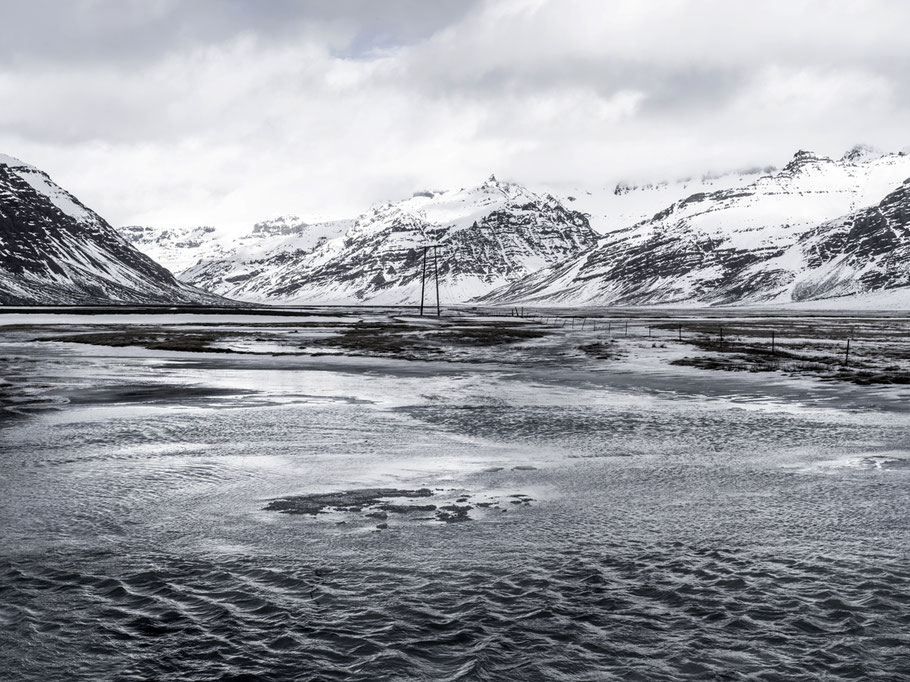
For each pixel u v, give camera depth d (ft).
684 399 132.16
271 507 59.82
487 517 56.80
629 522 55.26
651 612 39.11
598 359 214.07
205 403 125.39
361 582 43.37
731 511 58.23
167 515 57.36
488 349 252.62
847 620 37.86
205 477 70.59
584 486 67.21
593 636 36.47
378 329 375.04
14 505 59.98
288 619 38.50
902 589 41.60
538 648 35.32
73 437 92.07
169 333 343.46
